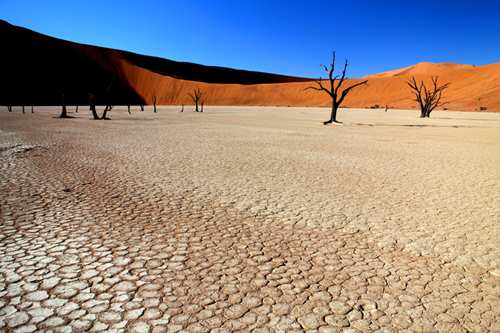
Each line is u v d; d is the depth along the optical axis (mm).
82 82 140375
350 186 7938
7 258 3979
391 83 145250
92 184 7473
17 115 37938
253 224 5379
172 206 6172
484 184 8250
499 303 3354
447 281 3760
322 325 2959
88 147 12930
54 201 6191
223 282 3617
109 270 3783
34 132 18000
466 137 20219
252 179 8414
